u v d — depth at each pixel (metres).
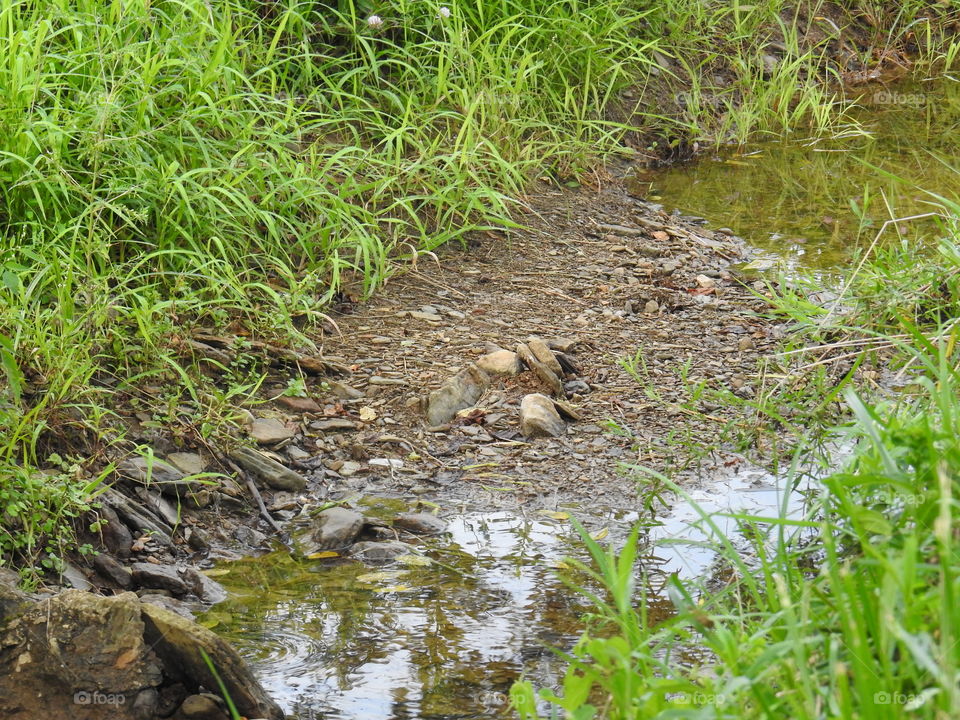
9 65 6.32
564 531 4.98
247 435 5.56
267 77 8.21
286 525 5.07
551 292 7.32
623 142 9.84
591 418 5.93
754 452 5.57
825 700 2.66
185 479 4.96
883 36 12.59
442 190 7.63
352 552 4.82
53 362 5.10
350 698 3.78
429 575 4.62
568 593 4.45
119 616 3.69
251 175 7.09
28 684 3.62
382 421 5.86
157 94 6.56
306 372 6.17
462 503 5.23
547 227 8.27
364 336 6.61
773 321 6.99
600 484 5.37
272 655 4.04
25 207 6.12
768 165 9.84
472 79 8.56
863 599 2.77
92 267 5.66
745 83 10.85
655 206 8.87
